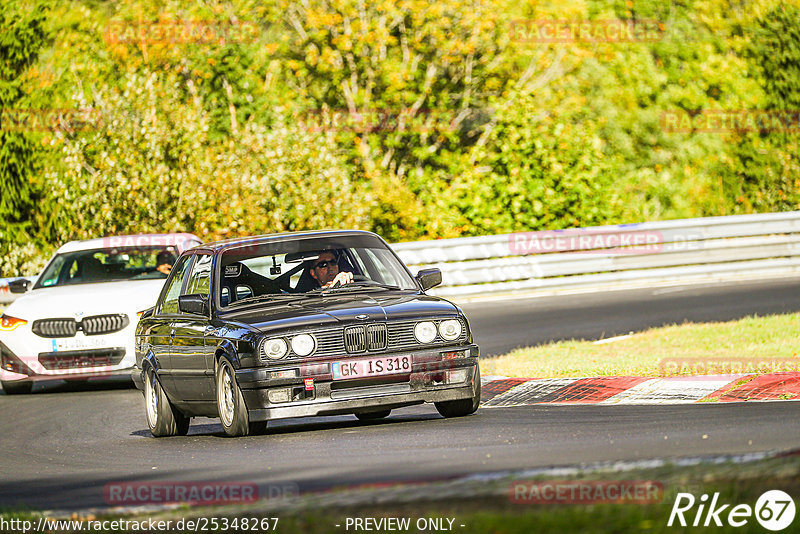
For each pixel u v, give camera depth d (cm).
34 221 10388
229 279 3884
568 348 5431
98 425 4372
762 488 1952
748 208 12731
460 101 12300
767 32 13325
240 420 3534
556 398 4144
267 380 3469
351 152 11650
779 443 2730
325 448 3212
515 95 10725
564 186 10250
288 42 12150
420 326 3591
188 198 9412
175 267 4288
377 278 4047
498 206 10231
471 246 8688
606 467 2228
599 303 7606
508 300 8225
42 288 5791
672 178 12862
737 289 7875
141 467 3203
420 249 8594
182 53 11531
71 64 11025
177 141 9662
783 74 13238
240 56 11794
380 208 10200
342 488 2311
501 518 1864
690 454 2648
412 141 12081
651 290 8219
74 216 9556
